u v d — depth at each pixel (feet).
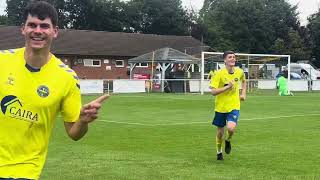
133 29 264.72
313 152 37.22
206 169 30.81
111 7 257.55
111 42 204.85
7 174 12.35
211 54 134.21
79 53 193.06
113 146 40.04
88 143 41.57
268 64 156.46
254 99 105.70
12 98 12.37
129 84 132.77
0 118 12.38
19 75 12.42
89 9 256.11
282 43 254.06
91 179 27.78
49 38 12.30
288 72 134.10
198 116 67.10
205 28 262.67
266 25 263.49
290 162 33.19
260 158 34.68
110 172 29.71
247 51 261.85
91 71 197.26
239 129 51.85
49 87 12.60
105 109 78.13
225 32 263.29
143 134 47.78
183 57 139.64
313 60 267.80
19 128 12.44
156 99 103.09
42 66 12.60
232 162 33.19
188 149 38.65
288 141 43.04
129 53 202.39
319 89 152.35
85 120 12.55
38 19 12.10
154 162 33.04
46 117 12.67
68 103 13.03
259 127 53.88
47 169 30.32
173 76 138.31
